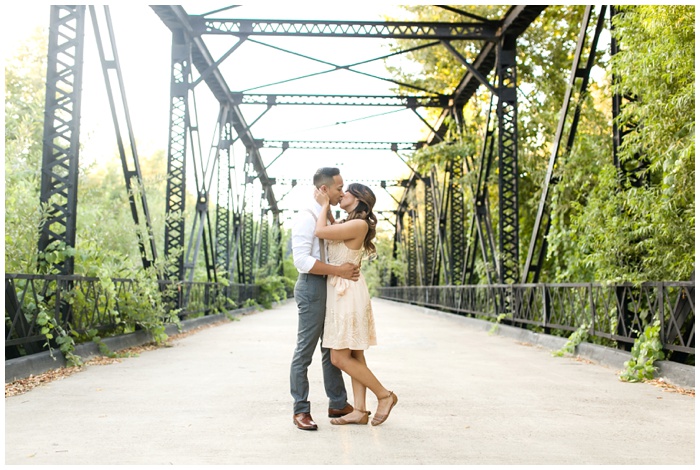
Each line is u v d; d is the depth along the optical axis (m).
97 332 8.14
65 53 7.19
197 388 5.59
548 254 10.93
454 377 6.39
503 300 12.71
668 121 6.32
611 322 7.69
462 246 19.69
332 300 4.18
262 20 13.87
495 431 4.01
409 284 36.94
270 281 26.94
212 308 15.88
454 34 13.77
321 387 5.82
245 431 3.97
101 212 9.97
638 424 4.25
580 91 9.91
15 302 5.75
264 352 8.61
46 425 4.09
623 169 8.09
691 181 6.02
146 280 9.16
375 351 8.88
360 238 4.24
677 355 6.49
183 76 13.31
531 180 14.21
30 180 7.91
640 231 6.94
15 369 5.61
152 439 3.74
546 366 7.34
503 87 13.42
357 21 13.65
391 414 4.54
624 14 7.40
